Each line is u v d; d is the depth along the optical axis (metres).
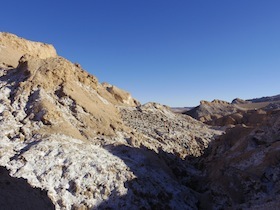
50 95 25.03
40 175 15.78
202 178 23.94
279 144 20.52
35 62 28.50
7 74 28.39
